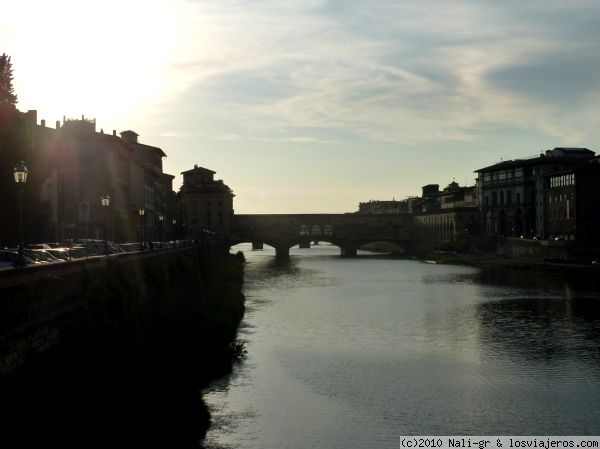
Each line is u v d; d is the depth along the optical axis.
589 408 48.03
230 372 56.25
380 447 40.06
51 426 32.44
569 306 98.06
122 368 43.84
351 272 167.88
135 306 52.09
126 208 124.69
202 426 42.31
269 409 46.62
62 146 105.44
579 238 169.75
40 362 33.91
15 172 36.00
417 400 49.59
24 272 33.44
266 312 92.50
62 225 93.81
